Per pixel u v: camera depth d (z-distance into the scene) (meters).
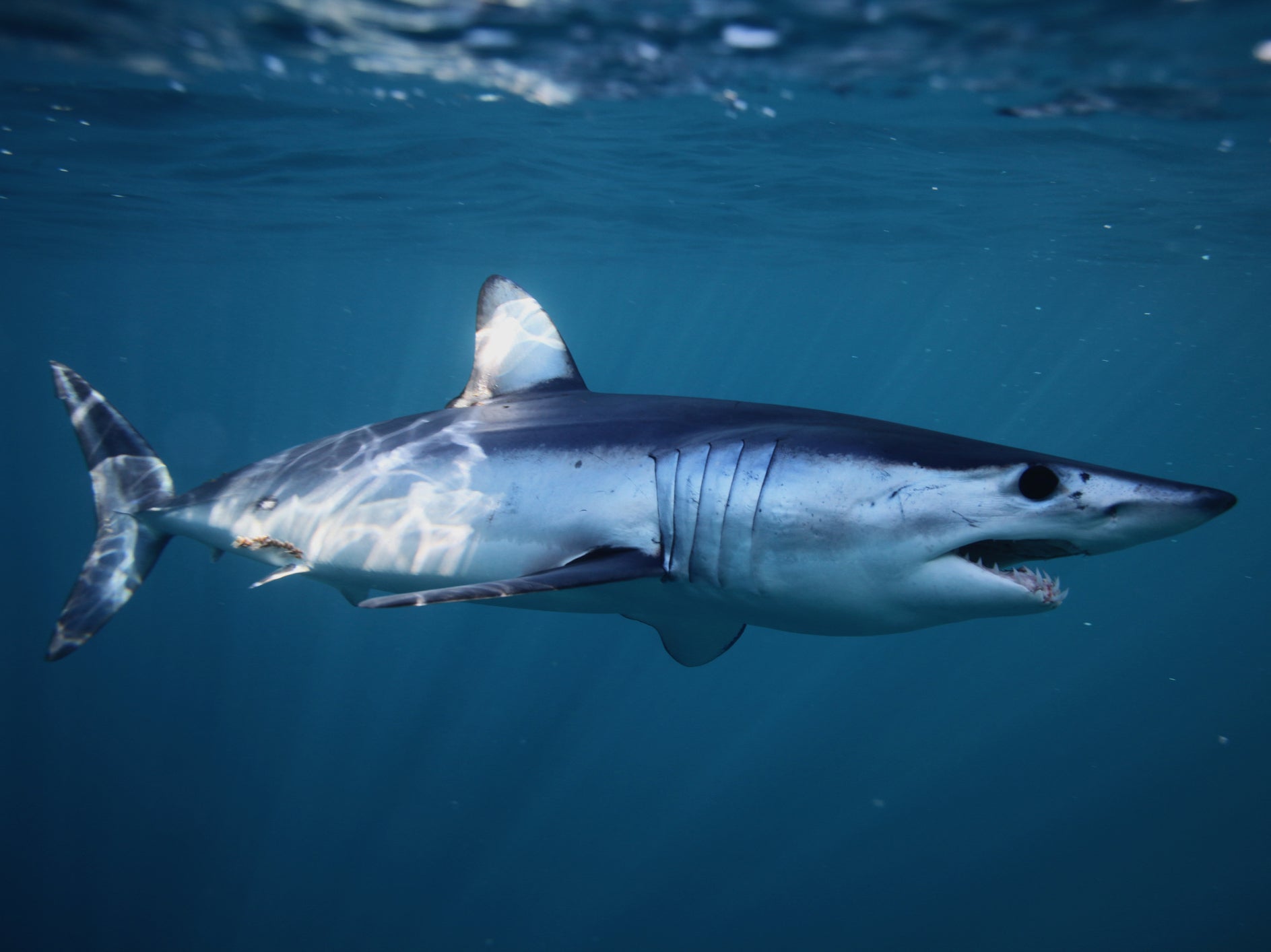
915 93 10.96
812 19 8.38
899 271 32.72
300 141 14.41
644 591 3.37
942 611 2.91
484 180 17.73
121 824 15.85
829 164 15.73
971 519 2.74
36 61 10.15
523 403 4.10
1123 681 25.08
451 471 3.80
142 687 20.97
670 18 8.44
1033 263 28.78
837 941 14.13
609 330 75.06
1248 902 14.73
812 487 2.93
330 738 19.12
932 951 13.95
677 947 13.93
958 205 19.50
